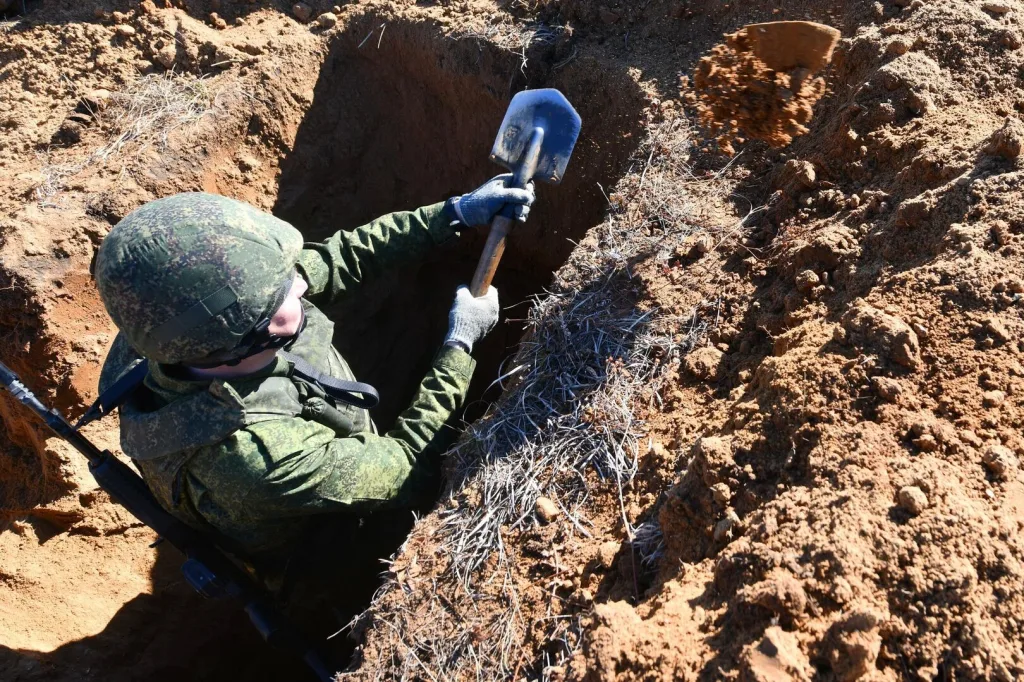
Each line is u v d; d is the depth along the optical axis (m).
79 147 3.16
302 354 2.08
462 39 3.07
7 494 3.03
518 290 3.47
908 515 1.44
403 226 2.34
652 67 2.76
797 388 1.70
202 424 1.79
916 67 2.21
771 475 1.64
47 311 2.80
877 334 1.71
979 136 2.05
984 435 1.57
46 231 2.86
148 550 2.86
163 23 3.41
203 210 1.76
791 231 2.16
